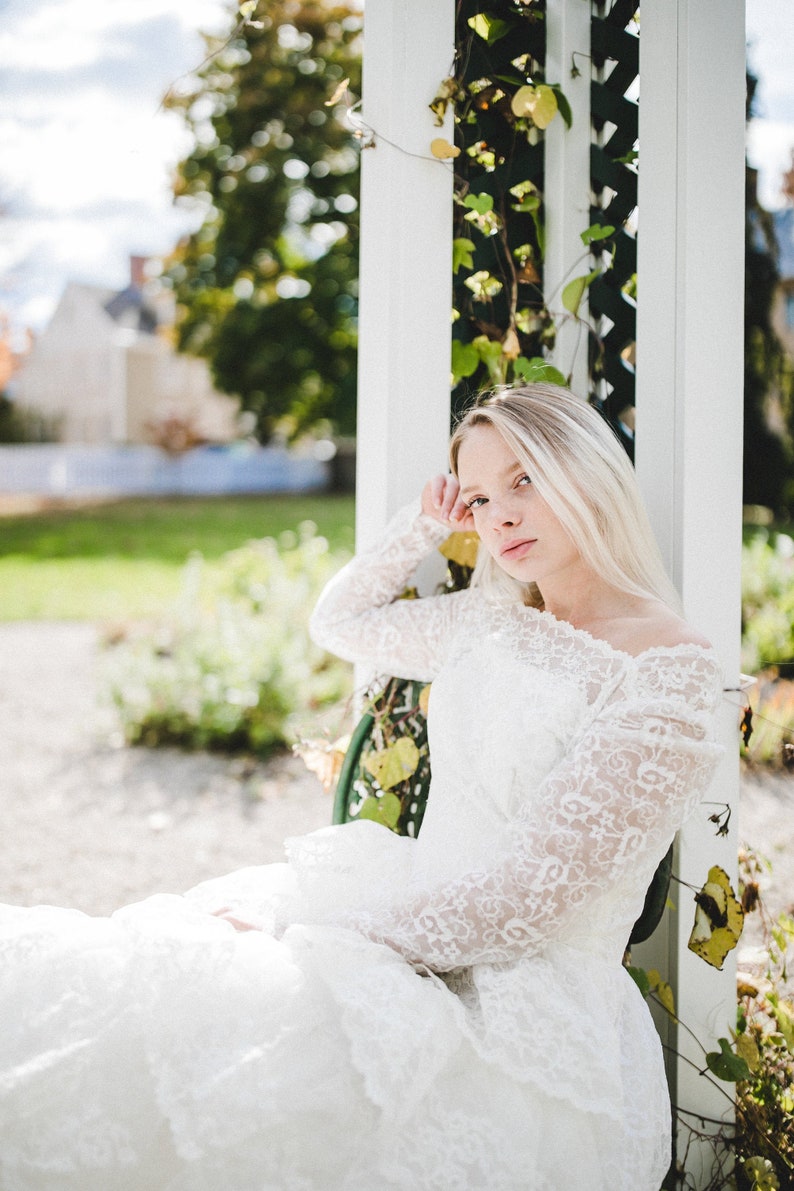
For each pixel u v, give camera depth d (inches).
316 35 489.4
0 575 471.2
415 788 84.7
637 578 64.9
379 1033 50.4
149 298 994.1
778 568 201.2
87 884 149.6
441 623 75.5
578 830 55.0
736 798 79.0
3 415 956.0
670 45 76.4
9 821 175.8
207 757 211.8
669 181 77.3
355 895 66.0
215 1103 47.9
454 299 88.3
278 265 654.5
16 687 269.3
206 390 991.6
